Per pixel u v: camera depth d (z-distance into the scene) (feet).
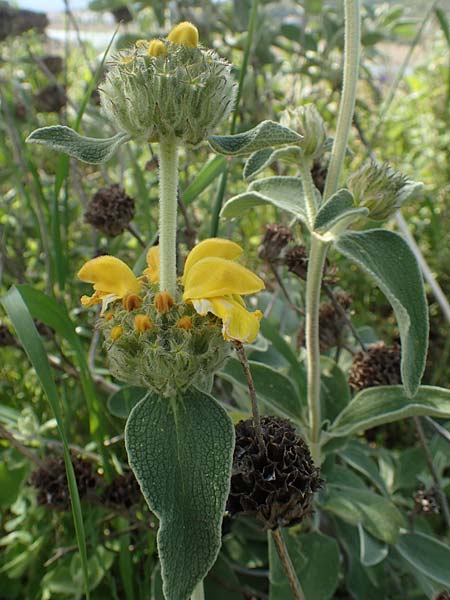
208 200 1.38
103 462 0.85
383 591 0.86
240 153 0.52
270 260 0.92
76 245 1.43
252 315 0.49
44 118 1.73
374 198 0.65
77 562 0.89
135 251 1.40
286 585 0.75
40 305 0.77
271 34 1.53
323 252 0.70
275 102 1.54
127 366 0.51
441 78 2.01
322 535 0.79
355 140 1.70
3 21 1.64
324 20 1.56
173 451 0.50
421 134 1.99
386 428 1.19
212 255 0.52
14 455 0.99
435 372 1.23
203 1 1.48
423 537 0.83
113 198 0.97
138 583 0.85
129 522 0.91
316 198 0.78
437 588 0.77
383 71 2.09
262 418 0.61
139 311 0.52
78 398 1.04
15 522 0.97
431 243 1.58
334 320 0.96
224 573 0.87
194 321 0.51
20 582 0.94
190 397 0.52
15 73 1.96
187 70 0.48
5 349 1.25
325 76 1.52
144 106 0.48
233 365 0.81
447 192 1.63
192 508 0.48
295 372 0.87
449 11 1.79
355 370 0.90
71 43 2.10
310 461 0.59
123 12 1.64
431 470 0.85
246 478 0.56
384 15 1.68
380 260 0.61
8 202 1.48
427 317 0.59
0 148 1.49
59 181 0.95
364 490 0.81
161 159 0.52
